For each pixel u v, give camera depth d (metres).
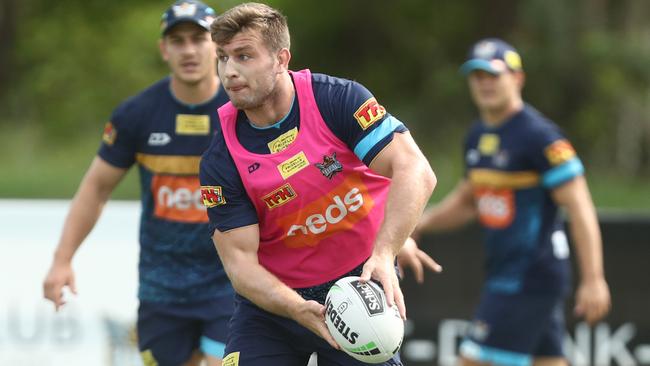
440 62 76.81
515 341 24.55
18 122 72.38
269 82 14.00
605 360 28.55
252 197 14.84
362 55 78.12
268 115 14.53
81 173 43.78
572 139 67.44
